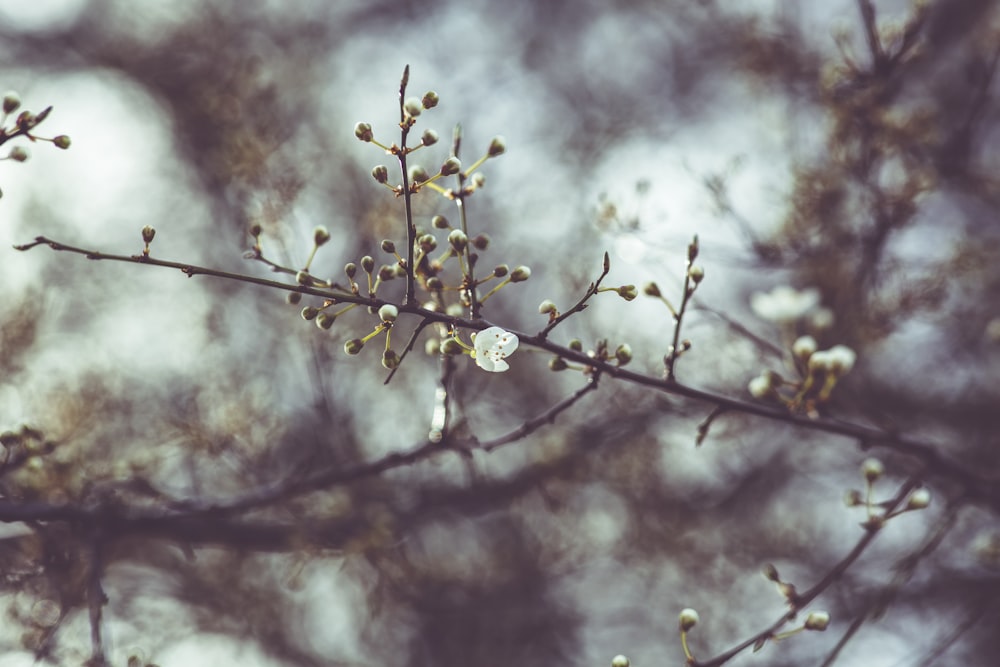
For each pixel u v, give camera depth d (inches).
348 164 263.3
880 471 131.0
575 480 235.1
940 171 195.8
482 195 334.3
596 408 253.4
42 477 149.0
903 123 180.7
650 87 397.1
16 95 97.7
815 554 297.4
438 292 114.7
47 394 179.8
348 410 212.4
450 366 125.0
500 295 331.6
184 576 241.3
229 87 179.5
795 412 135.2
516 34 426.0
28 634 152.4
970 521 240.5
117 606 235.6
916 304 186.5
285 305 213.6
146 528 150.3
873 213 184.1
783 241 189.5
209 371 241.9
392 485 230.8
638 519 279.1
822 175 189.8
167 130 334.6
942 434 266.8
